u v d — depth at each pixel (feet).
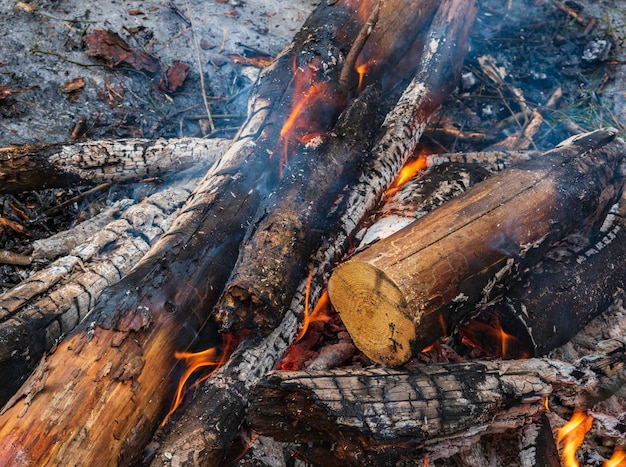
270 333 3.75
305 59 4.48
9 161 4.29
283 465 3.63
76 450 3.25
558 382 3.69
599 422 3.86
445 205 3.82
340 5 4.77
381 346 3.67
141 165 4.49
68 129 5.02
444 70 4.82
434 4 5.15
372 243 3.86
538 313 3.89
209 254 3.74
